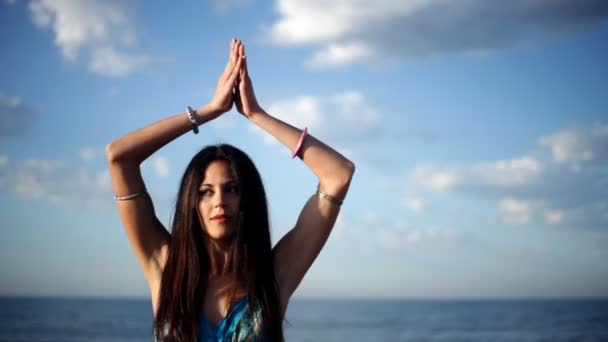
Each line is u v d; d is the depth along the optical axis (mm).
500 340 49938
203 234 2975
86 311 105250
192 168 2973
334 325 76250
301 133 3158
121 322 71000
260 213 2990
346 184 3088
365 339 54219
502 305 190000
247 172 2988
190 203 2934
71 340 48062
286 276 3084
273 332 2863
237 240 2910
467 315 105438
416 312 129125
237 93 3217
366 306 196375
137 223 3033
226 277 2955
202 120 3072
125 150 2959
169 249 2988
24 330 57344
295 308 178250
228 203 2916
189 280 2889
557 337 52219
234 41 3191
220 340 2801
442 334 58750
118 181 2990
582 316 93875
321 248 3160
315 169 3111
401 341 51625
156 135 2990
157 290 3035
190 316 2838
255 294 2852
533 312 117875
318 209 3109
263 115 3162
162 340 2895
